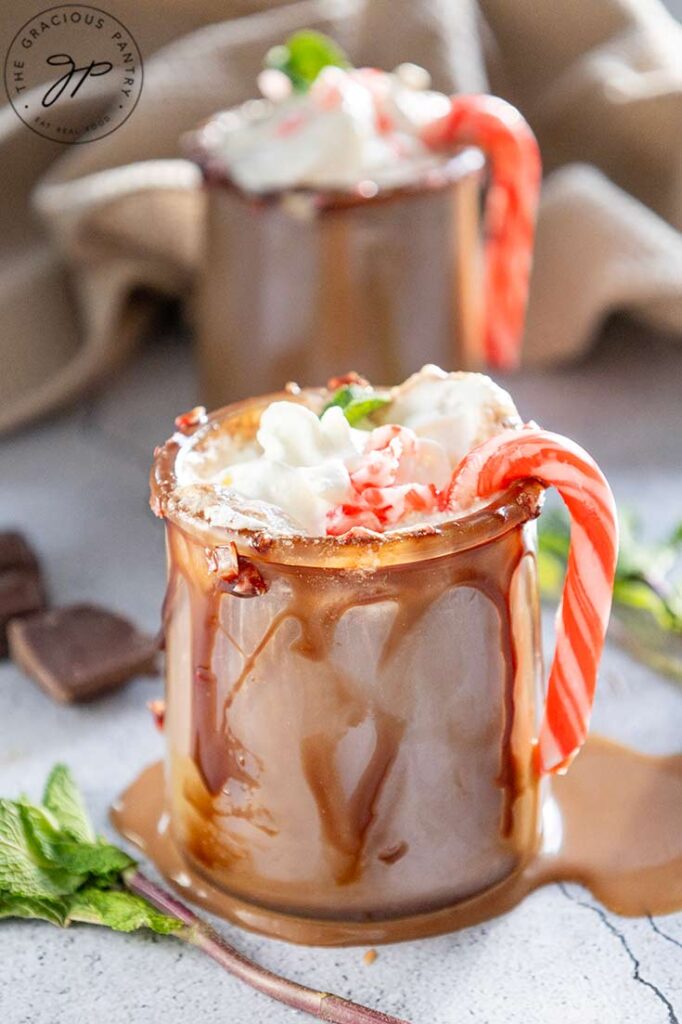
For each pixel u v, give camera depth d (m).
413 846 0.47
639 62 0.74
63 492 0.67
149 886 0.49
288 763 0.47
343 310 0.62
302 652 0.46
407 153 0.64
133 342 0.73
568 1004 0.46
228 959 0.47
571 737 0.48
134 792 0.53
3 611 0.58
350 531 0.45
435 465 0.48
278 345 0.63
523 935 0.48
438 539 0.45
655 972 0.47
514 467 0.47
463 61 0.72
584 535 0.47
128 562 0.63
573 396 0.71
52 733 0.55
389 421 0.50
